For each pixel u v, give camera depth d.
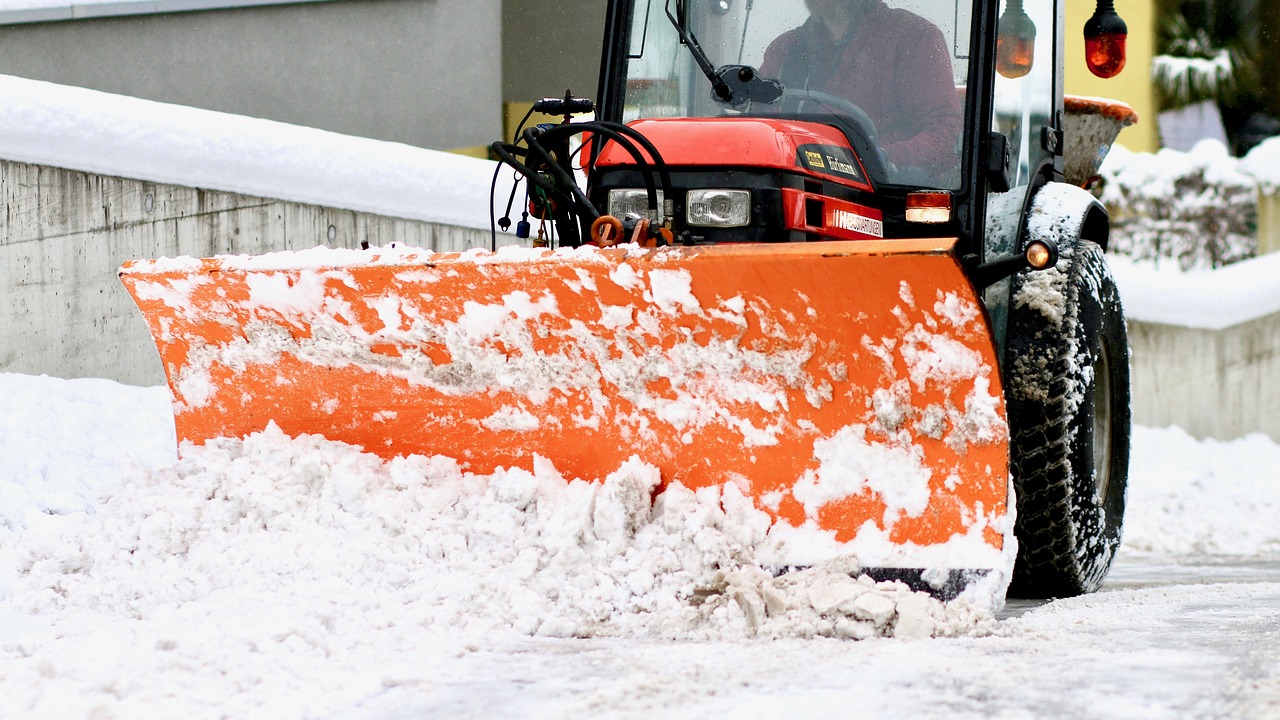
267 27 15.62
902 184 7.29
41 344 11.13
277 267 6.71
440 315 6.50
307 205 12.73
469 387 6.62
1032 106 8.24
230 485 6.65
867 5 7.57
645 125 6.95
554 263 6.10
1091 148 10.08
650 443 6.30
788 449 6.05
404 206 13.44
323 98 16.06
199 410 7.35
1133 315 17.33
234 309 6.98
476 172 14.16
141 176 11.65
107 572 6.27
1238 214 20.69
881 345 5.83
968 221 7.12
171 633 5.10
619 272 6.01
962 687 4.34
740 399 6.11
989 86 7.16
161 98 15.01
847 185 6.94
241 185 12.27
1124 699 4.15
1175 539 13.45
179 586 6.02
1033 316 7.03
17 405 9.94
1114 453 8.01
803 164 6.64
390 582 5.90
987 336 5.63
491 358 6.50
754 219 6.51
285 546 6.11
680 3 7.88
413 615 5.54
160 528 6.38
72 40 14.57
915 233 7.20
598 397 6.38
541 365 6.41
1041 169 8.34
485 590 5.79
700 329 6.06
